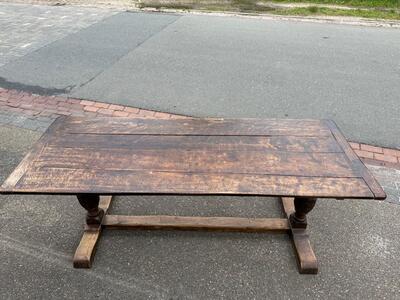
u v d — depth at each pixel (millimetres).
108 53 6574
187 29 7883
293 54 6602
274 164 2535
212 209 3289
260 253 2867
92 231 2951
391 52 6723
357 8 9531
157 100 5031
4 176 3627
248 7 9656
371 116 4676
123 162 2543
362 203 3318
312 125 2963
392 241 2959
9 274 2689
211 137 2818
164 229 3049
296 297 2539
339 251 2875
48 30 7816
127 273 2711
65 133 2842
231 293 2568
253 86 5430
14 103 4938
